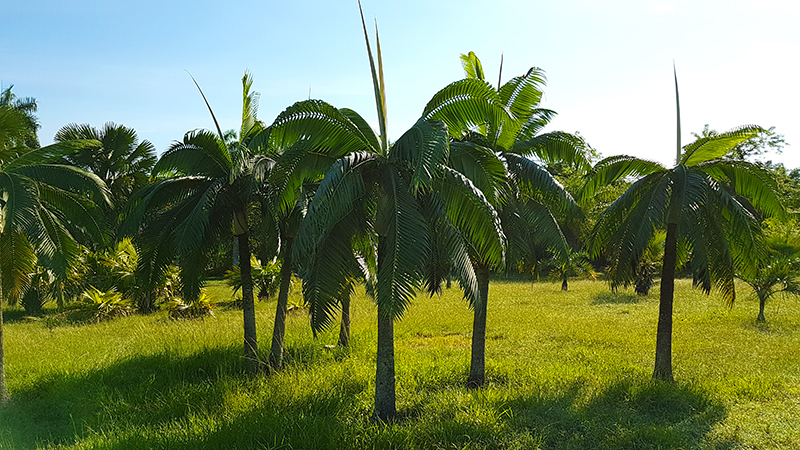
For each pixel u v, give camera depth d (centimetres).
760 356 1155
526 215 938
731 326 1536
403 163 725
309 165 752
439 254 801
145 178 2395
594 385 927
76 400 863
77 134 2356
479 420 730
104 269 2181
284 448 650
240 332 1425
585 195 1048
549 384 927
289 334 1391
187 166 985
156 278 1057
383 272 666
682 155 992
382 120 751
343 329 1270
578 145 935
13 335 1573
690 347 1254
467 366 1054
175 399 841
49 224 961
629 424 736
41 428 784
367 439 673
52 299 2373
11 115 902
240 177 993
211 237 1041
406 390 899
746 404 821
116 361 1114
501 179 795
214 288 3003
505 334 1463
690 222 927
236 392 875
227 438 662
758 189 952
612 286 1024
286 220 1048
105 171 2378
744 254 986
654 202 929
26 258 971
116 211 1886
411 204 691
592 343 1322
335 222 677
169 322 1759
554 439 694
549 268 3253
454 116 715
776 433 696
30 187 864
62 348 1326
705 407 807
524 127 962
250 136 1020
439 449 653
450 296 2414
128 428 743
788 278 1572
